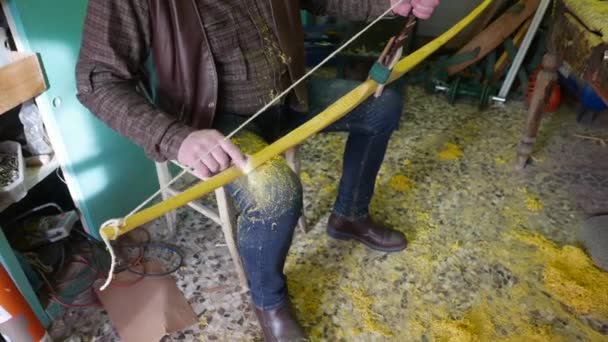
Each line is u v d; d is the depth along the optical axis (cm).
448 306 124
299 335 109
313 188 167
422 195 163
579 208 156
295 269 134
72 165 121
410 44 240
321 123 87
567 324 119
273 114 108
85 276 131
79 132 121
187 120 95
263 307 108
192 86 91
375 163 126
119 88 83
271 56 99
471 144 191
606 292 126
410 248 141
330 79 129
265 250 95
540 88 156
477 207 157
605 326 118
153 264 137
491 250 140
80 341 116
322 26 232
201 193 75
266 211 90
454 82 219
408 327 118
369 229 139
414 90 234
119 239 144
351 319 120
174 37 86
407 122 207
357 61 224
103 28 80
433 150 187
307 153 186
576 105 214
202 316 122
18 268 107
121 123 81
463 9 253
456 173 174
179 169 169
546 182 169
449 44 254
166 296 126
